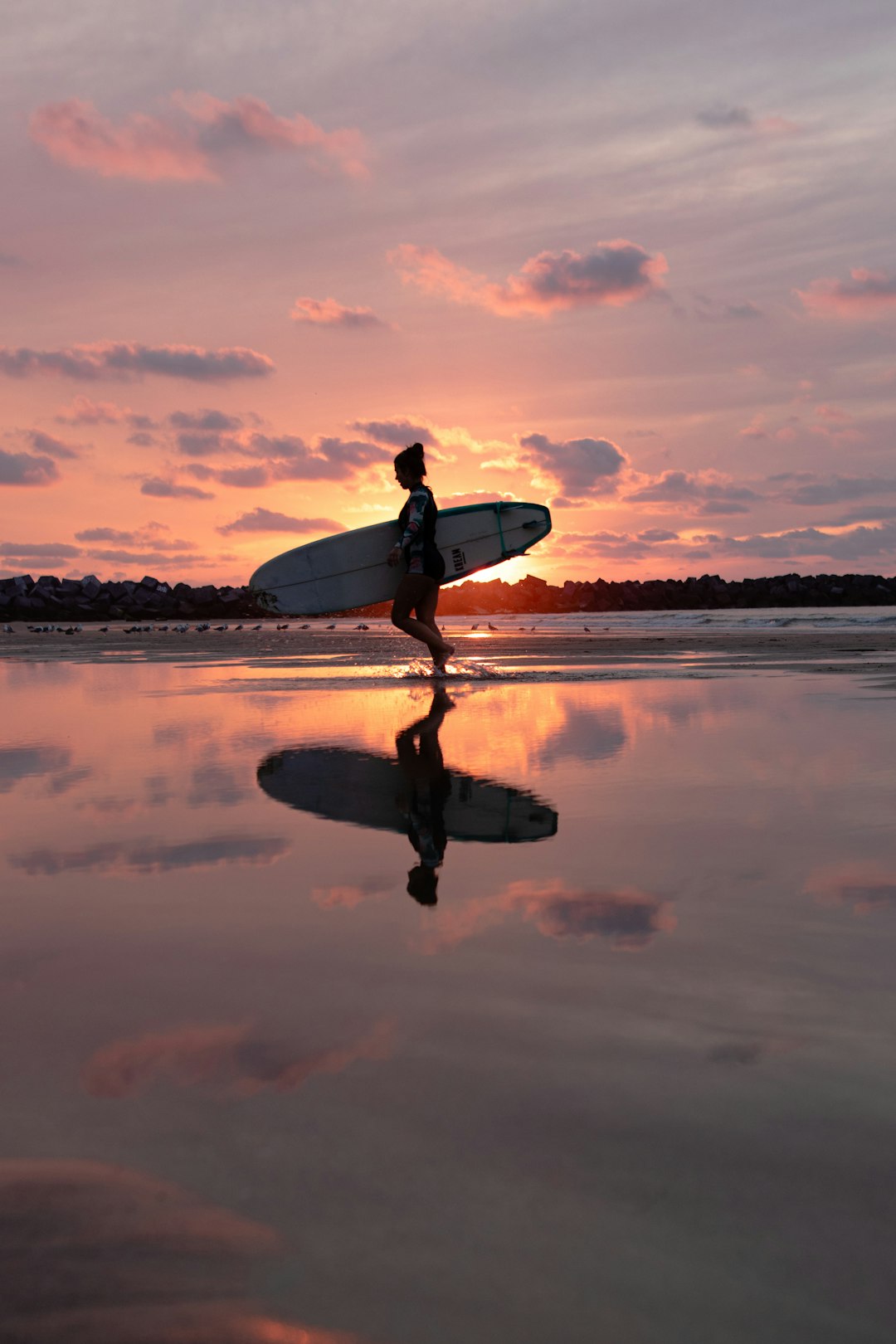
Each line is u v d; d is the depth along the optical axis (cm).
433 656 778
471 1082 88
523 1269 63
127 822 209
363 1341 57
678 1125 80
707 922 136
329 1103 85
